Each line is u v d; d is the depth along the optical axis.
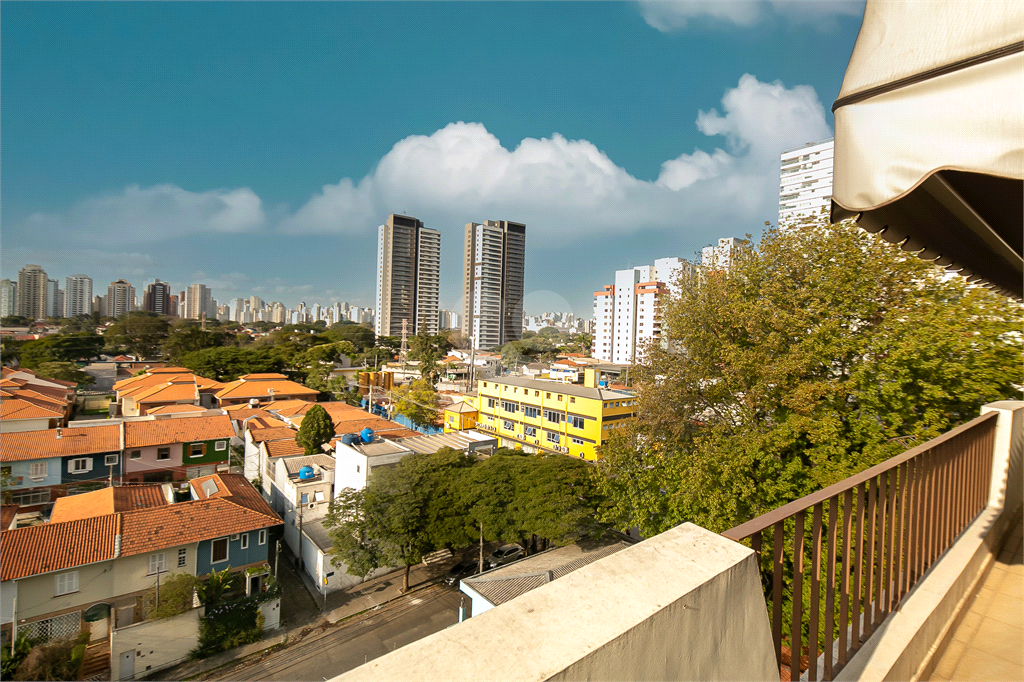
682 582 1.05
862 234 11.07
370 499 16.64
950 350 9.53
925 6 1.65
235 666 13.16
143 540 13.67
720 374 12.86
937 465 3.04
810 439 10.50
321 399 48.69
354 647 14.01
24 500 21.31
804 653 5.80
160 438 24.81
